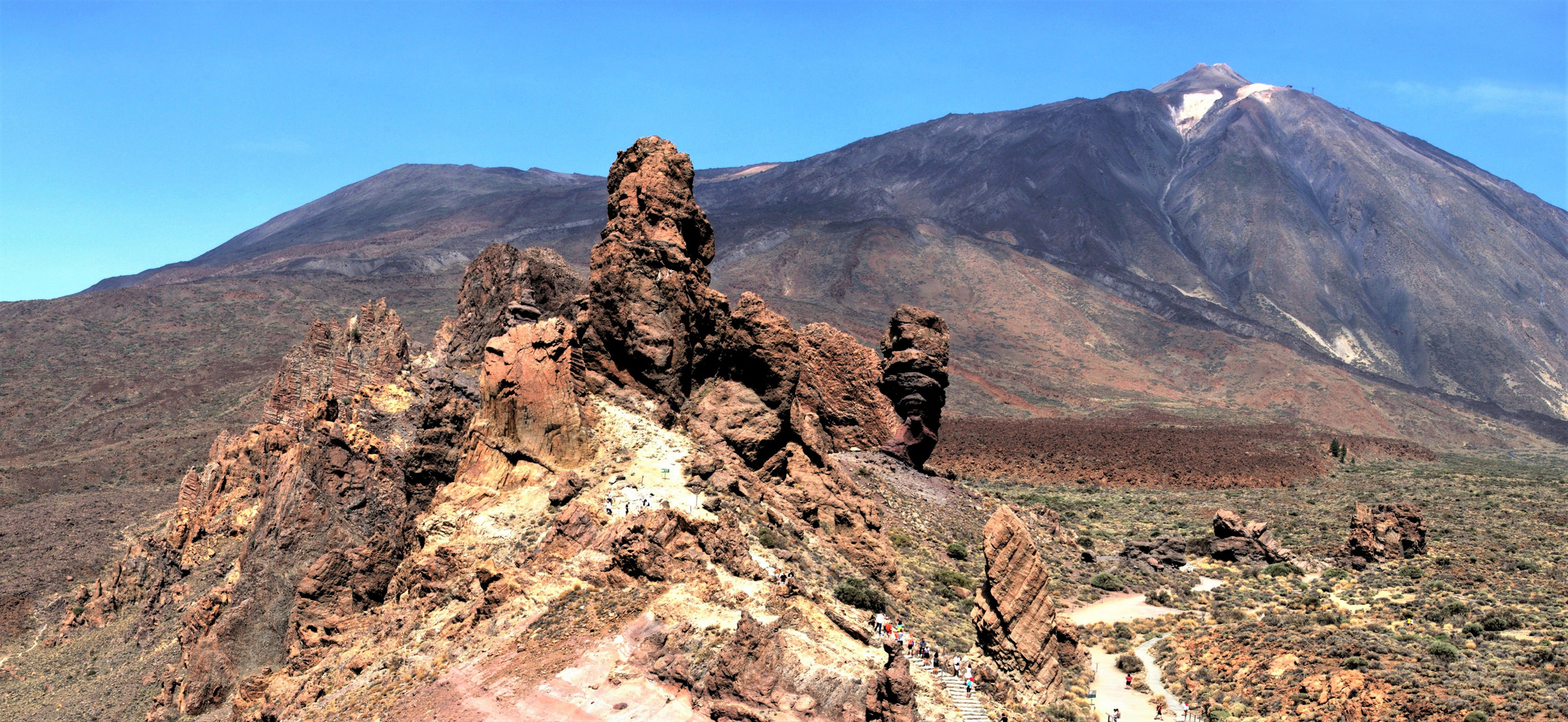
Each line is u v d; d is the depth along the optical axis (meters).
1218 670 70.19
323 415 89.75
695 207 77.38
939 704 47.09
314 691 54.25
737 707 42.78
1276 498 172.88
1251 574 103.94
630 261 72.19
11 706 93.19
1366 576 99.75
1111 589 94.31
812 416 99.00
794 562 60.41
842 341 106.38
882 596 62.50
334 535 74.31
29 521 179.38
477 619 53.12
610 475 62.31
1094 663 72.50
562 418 65.00
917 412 104.56
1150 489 183.38
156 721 71.19
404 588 63.94
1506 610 81.19
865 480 95.44
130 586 112.75
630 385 71.31
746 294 78.00
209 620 76.88
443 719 45.97
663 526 54.31
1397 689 61.81
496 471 64.38
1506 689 60.06
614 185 77.31
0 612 128.12
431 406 72.38
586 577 52.62
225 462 117.62
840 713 42.78
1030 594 58.91
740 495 65.75
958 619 68.56
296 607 68.44
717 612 49.09
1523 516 145.12
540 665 47.75
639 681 45.62
